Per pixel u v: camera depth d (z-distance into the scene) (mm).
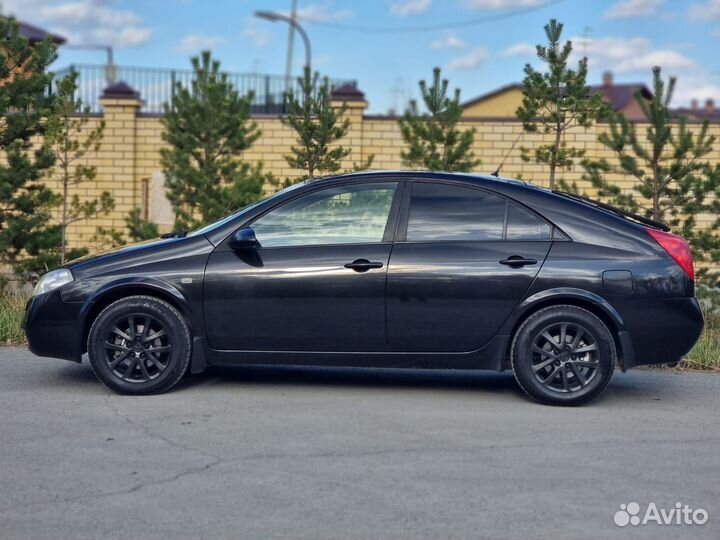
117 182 17297
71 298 7121
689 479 5371
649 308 6949
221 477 5254
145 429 6199
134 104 17219
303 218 7164
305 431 6195
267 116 16922
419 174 7238
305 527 4539
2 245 11023
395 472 5379
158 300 7078
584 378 6984
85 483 5141
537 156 11336
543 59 11109
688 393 7629
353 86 16766
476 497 4996
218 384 7586
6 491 5004
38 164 11312
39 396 7094
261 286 7035
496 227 7094
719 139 15375
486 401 7180
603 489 5168
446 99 12602
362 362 7098
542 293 6949
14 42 11133
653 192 10812
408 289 6980
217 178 12977
